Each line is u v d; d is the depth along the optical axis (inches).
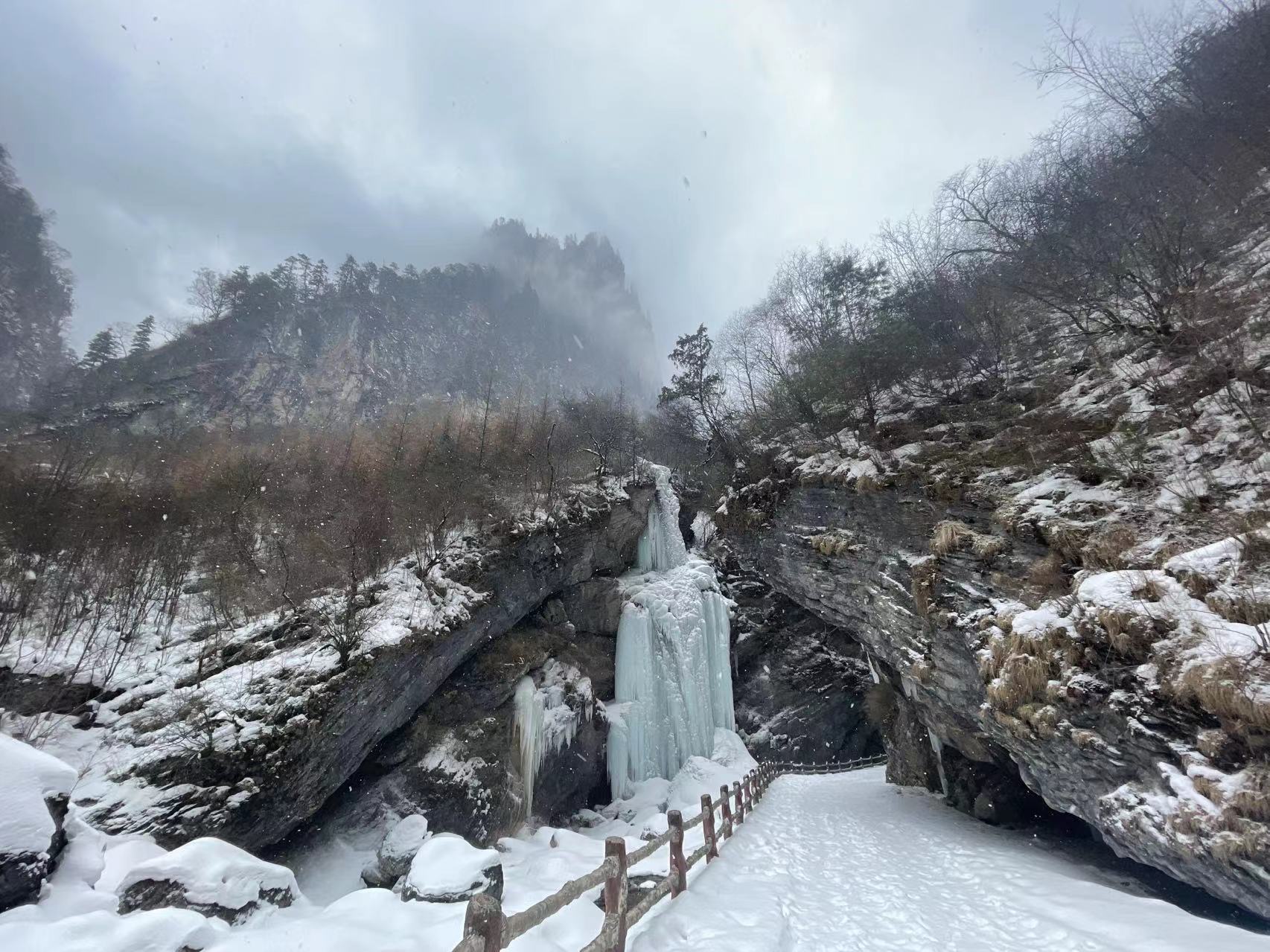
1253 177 446.0
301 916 265.1
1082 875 356.2
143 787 393.1
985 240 818.2
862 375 839.1
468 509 851.4
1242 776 234.1
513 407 1574.8
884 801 679.7
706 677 969.5
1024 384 677.3
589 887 168.7
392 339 3284.9
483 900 122.7
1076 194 585.0
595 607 970.7
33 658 494.6
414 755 611.8
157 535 716.7
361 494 861.2
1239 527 309.9
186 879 237.6
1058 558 410.3
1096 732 320.8
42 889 210.2
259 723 465.1
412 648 598.2
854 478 720.3
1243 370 385.1
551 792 762.2
